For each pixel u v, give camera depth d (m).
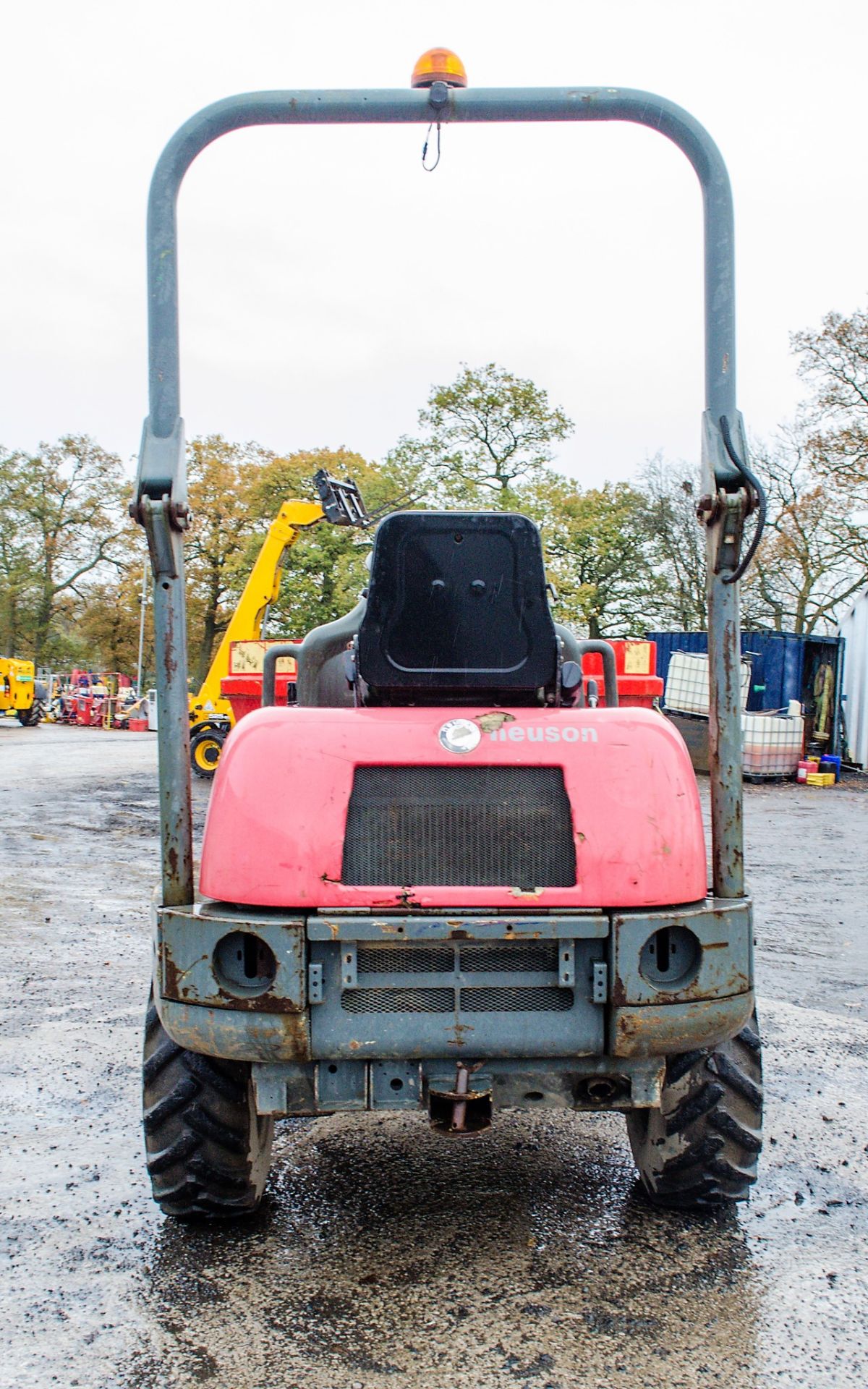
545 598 3.23
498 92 3.45
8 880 9.88
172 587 3.22
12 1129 4.37
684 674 20.05
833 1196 3.78
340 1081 3.03
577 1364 2.81
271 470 42.56
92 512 56.56
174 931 3.01
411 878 3.03
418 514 3.21
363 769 3.09
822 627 31.59
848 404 29.47
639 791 3.08
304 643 3.99
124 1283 3.22
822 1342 2.92
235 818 3.05
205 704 19.61
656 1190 3.54
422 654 3.22
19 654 59.97
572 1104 3.09
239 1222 3.60
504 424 35.12
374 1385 2.73
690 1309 3.07
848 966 6.96
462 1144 4.25
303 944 2.92
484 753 3.10
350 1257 3.36
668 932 3.02
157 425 3.31
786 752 21.00
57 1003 6.09
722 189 3.44
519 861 3.05
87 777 20.20
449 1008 2.98
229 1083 3.37
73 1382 2.74
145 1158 4.05
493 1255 3.37
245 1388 2.72
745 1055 3.50
